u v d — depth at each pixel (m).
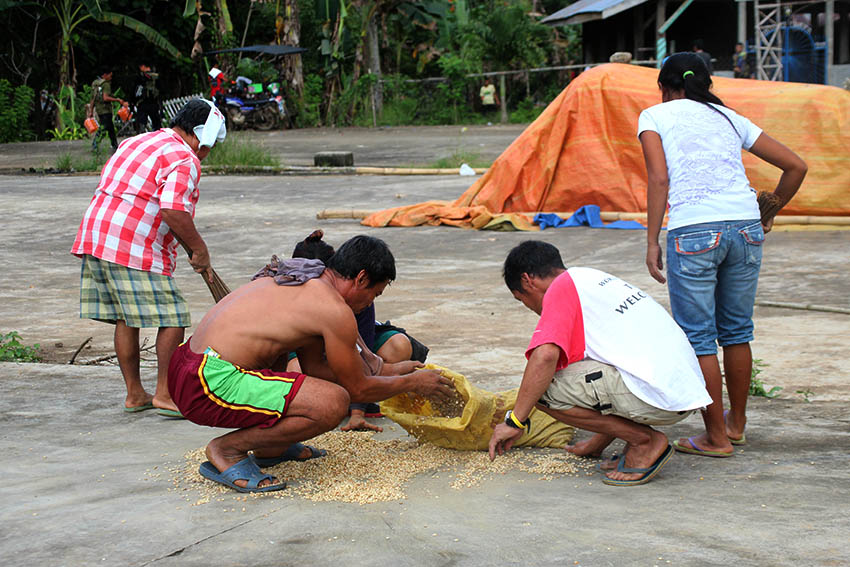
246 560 3.00
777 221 11.77
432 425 4.18
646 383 3.67
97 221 5.02
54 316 8.27
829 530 3.13
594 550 3.01
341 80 36.66
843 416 4.80
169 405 5.05
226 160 21.14
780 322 7.20
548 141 13.07
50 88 34.38
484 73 37.47
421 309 8.20
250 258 11.08
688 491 3.65
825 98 11.75
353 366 3.78
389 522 3.33
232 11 38.91
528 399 3.76
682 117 4.27
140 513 3.48
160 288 5.07
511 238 12.02
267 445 3.83
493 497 3.62
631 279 9.16
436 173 19.77
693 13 30.45
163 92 37.84
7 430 4.77
